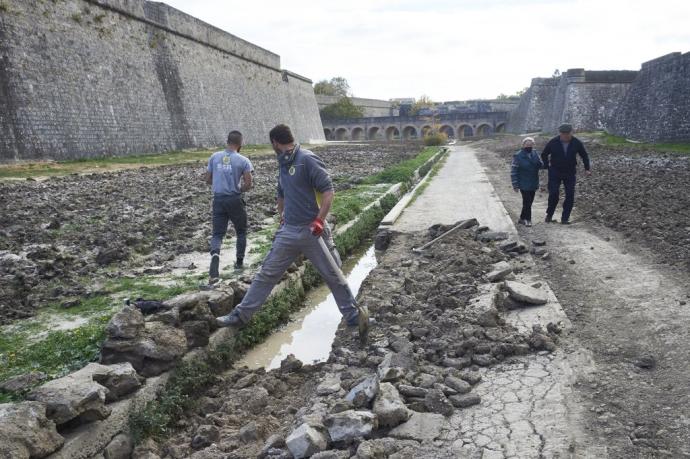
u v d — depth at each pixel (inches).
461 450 160.2
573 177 487.2
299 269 385.7
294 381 239.5
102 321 267.7
